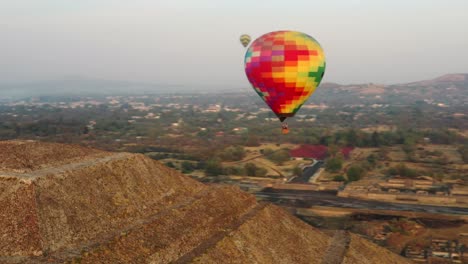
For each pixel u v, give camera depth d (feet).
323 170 470.80
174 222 170.71
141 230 158.81
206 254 154.51
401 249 253.44
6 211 145.69
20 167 171.22
